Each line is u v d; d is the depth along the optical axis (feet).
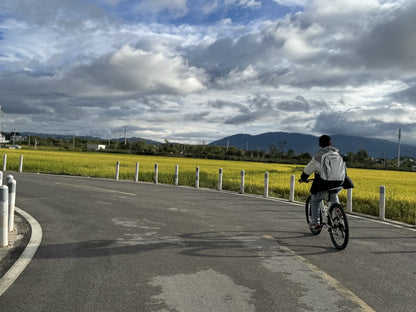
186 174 69.72
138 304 11.34
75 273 14.24
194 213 28.91
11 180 21.42
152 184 56.18
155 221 25.08
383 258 17.22
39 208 29.76
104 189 44.86
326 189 19.53
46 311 10.80
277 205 35.50
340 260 16.69
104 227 22.86
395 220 31.19
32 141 519.60
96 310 10.89
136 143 397.80
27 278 13.62
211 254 17.15
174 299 11.76
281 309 11.14
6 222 18.16
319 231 21.50
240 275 14.23
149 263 15.60
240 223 25.18
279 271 14.83
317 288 13.01
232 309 11.06
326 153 19.48
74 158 143.13
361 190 52.80
